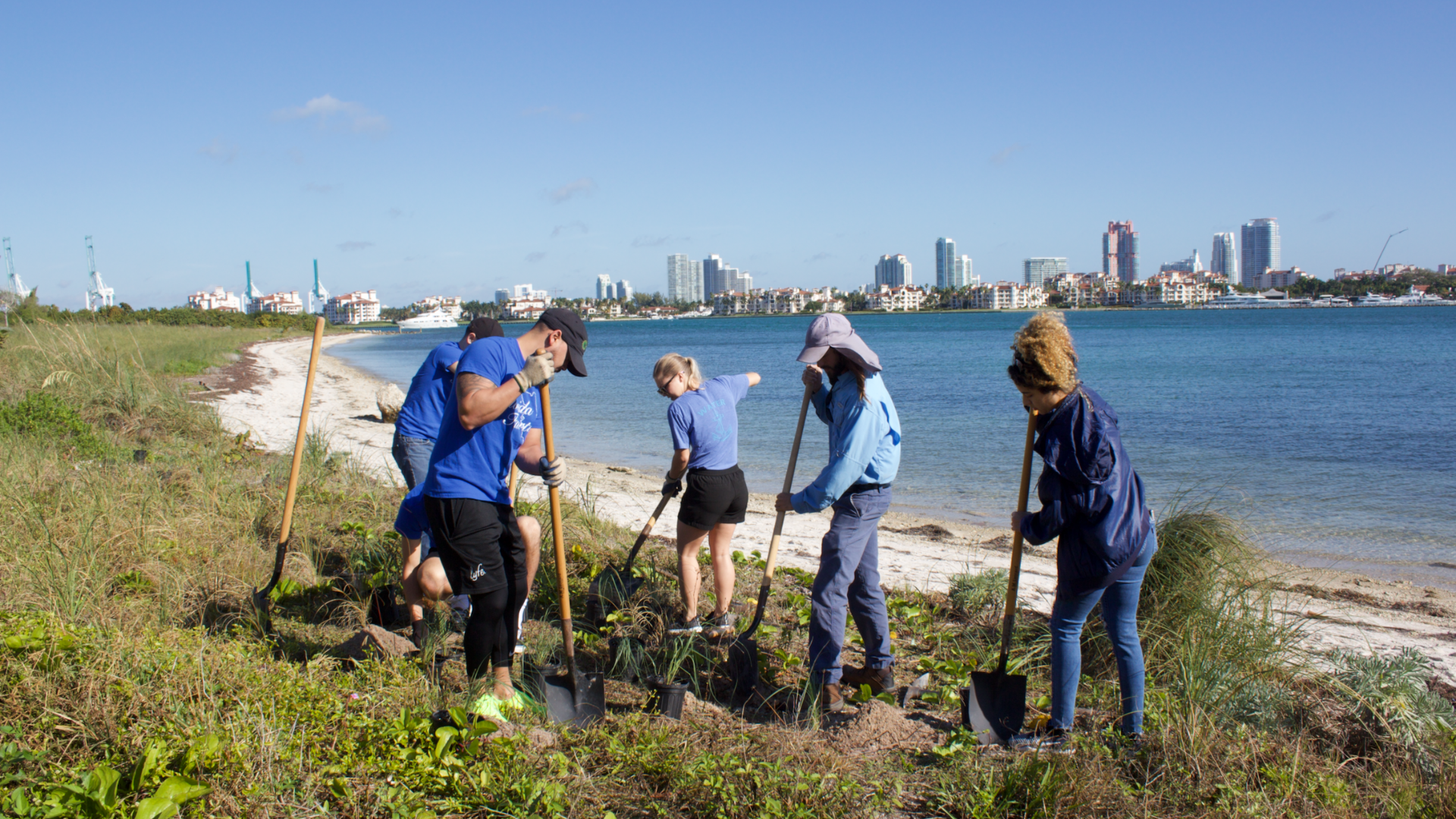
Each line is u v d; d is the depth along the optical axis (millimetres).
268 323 92375
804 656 4797
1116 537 3363
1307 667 4355
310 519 6586
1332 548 8570
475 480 3537
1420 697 3941
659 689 3803
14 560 4645
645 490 11000
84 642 3248
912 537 8883
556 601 5289
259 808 2547
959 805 3121
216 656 3398
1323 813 3096
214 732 2785
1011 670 4605
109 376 12320
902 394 25312
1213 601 4590
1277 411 20094
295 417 16859
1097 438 3340
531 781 2877
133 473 7199
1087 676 4516
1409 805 3201
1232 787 3168
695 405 4887
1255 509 10219
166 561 5188
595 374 36812
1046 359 3357
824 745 3518
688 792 2990
